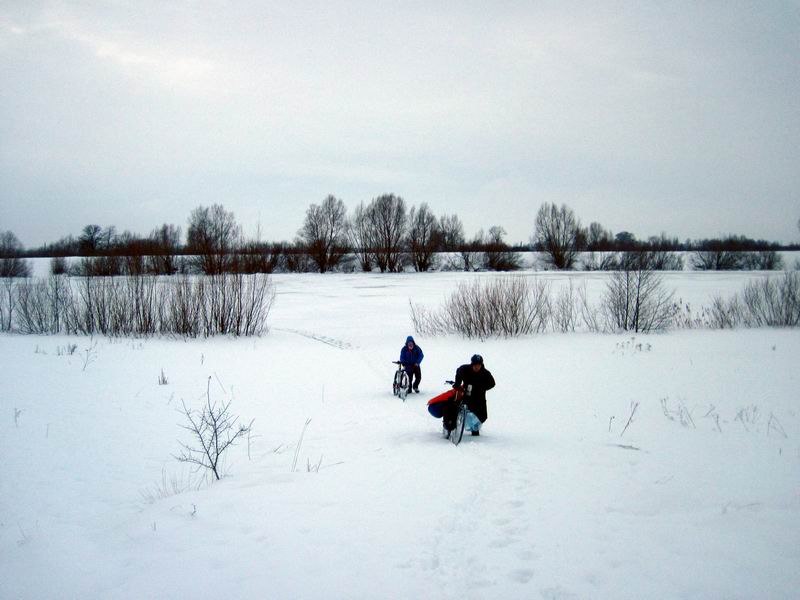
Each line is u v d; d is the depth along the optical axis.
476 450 6.69
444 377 14.10
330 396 11.70
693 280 51.22
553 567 3.74
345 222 79.62
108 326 24.62
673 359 15.27
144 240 51.72
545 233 78.69
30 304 27.06
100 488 6.42
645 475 5.73
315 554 3.97
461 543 4.10
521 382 12.62
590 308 29.12
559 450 6.74
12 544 4.86
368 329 26.20
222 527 4.51
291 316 31.59
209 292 25.56
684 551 3.97
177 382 13.05
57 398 10.86
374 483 5.44
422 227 78.19
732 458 6.46
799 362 14.38
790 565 3.76
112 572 3.98
